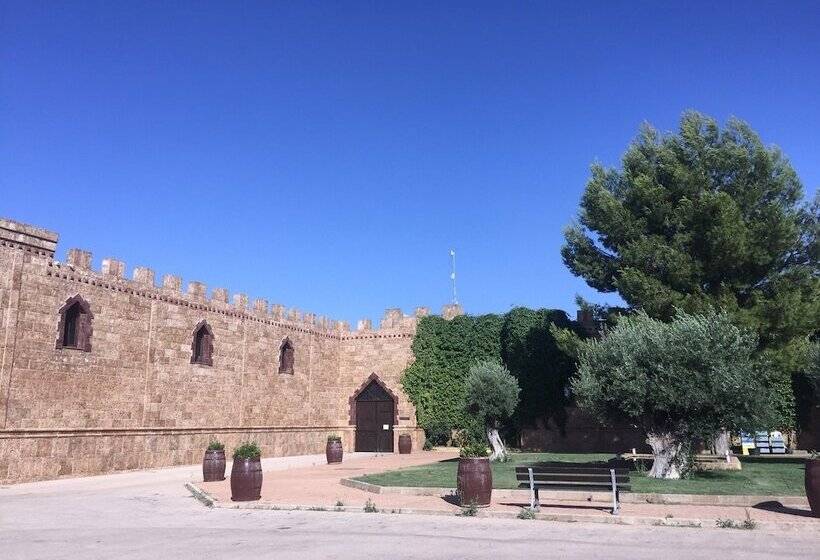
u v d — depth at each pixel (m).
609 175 31.55
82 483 23.84
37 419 24.91
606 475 14.47
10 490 21.73
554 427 38.62
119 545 11.34
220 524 13.81
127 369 29.05
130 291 29.58
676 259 27.17
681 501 15.48
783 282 27.30
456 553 10.27
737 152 27.94
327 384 42.88
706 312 26.00
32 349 24.98
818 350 25.19
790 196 28.86
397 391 42.16
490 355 40.56
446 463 28.58
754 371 21.27
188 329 32.56
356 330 44.25
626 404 20.23
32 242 25.34
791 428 34.56
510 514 14.20
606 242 30.97
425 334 42.00
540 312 39.41
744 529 12.54
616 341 21.31
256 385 36.78
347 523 13.60
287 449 38.72
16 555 10.54
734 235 25.83
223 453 22.91
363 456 38.00
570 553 10.25
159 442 30.36
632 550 10.50
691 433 20.02
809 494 13.50
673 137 30.02
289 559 9.91
